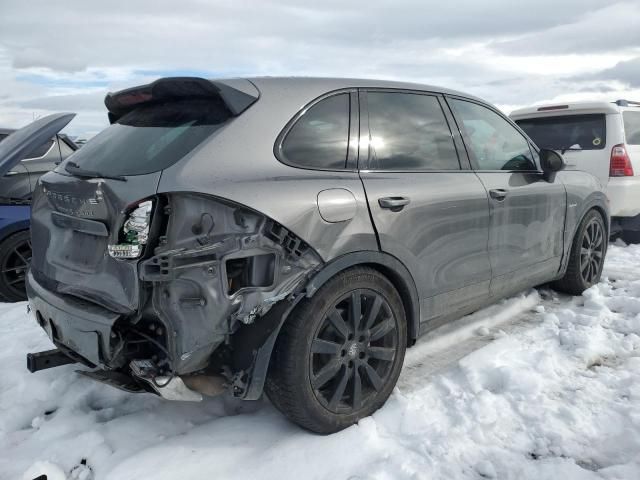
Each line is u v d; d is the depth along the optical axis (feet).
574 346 11.78
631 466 7.74
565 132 22.12
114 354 7.51
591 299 14.66
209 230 7.34
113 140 9.11
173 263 7.09
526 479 7.59
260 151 8.11
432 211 9.81
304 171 8.43
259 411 9.44
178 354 7.35
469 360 10.98
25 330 13.42
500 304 14.34
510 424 8.94
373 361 9.27
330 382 8.68
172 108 8.94
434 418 9.11
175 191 7.27
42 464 7.90
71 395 9.96
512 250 12.04
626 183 20.45
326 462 7.93
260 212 7.54
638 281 16.35
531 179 12.80
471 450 8.23
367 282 8.85
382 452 8.20
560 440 8.43
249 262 7.61
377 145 9.59
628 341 11.98
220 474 7.70
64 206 8.55
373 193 8.98
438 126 10.89
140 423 9.04
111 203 7.62
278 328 7.82
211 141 7.85
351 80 9.78
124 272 7.46
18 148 15.35
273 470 7.78
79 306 7.92
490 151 12.01
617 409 9.21
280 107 8.58
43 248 9.27
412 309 9.76
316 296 8.14
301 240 7.93
